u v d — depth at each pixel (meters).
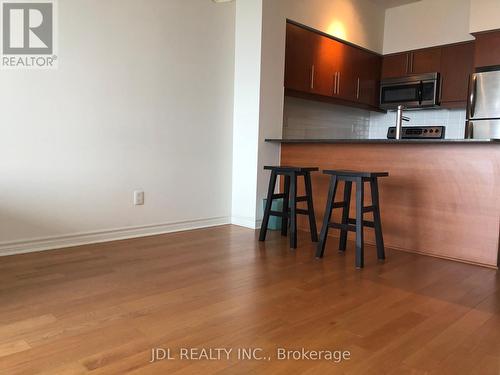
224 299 2.15
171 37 3.55
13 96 2.74
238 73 4.04
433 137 4.74
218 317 1.92
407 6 5.12
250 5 3.90
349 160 3.61
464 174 2.99
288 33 4.12
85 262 2.72
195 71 3.76
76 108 3.03
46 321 1.84
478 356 1.61
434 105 4.91
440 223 3.11
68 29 2.95
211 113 3.93
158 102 3.52
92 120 3.12
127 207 3.40
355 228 2.81
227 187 4.16
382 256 3.00
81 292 2.19
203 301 2.11
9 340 1.66
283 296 2.21
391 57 5.30
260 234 3.47
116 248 3.10
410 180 3.26
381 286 2.41
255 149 3.94
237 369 1.49
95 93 3.12
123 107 3.29
